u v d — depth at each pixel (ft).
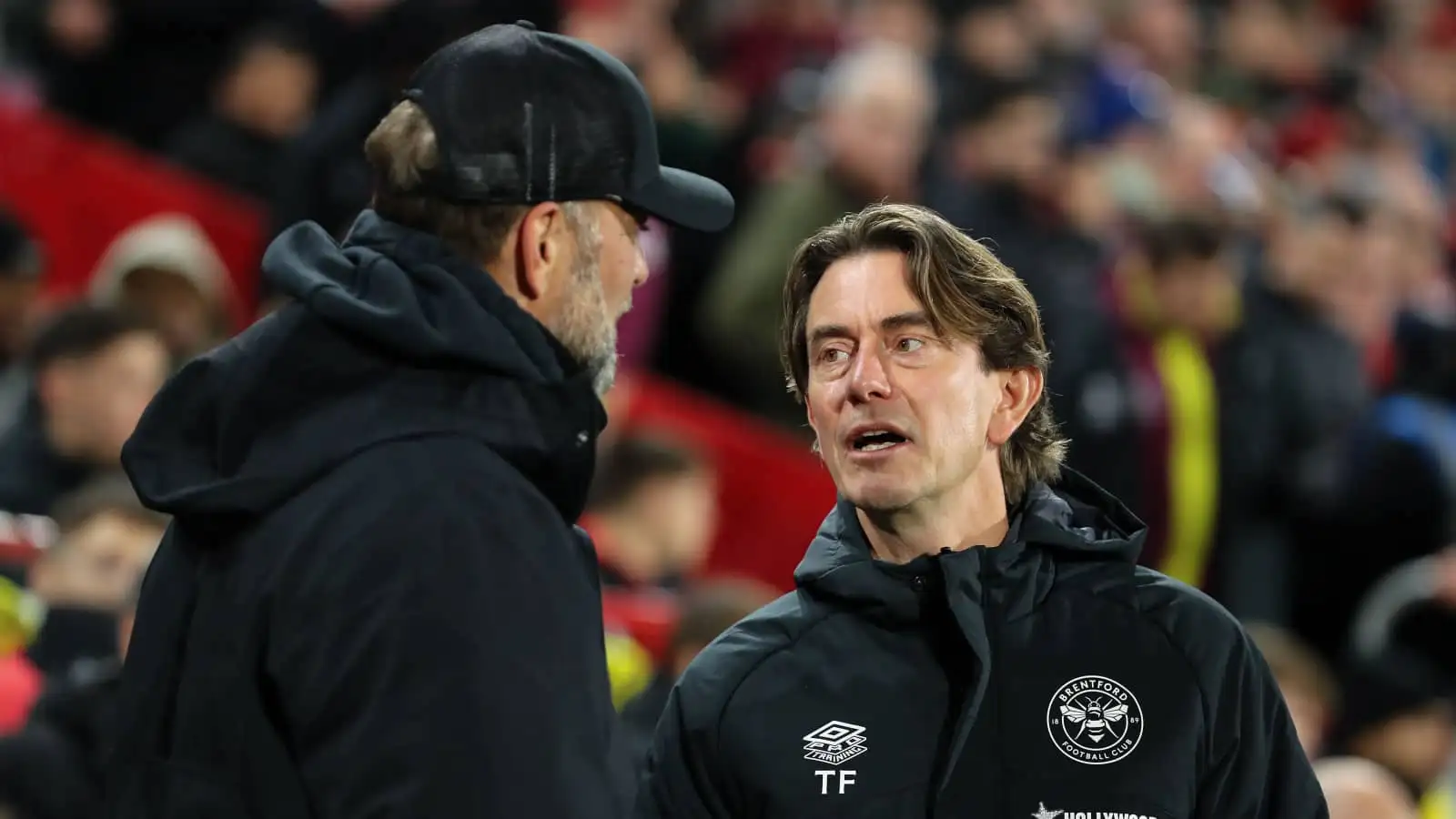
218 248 85.05
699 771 26.37
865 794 25.76
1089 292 71.56
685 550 64.80
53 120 83.46
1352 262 89.81
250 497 25.53
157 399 26.63
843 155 73.15
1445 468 75.10
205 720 25.39
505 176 27.12
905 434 26.61
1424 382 82.12
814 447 28.81
